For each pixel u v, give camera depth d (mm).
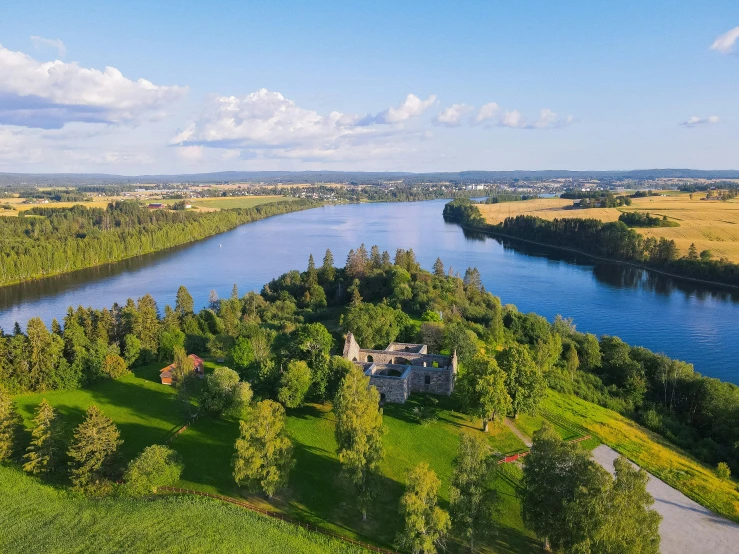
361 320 125188
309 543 60000
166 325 133000
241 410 87562
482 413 84688
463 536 59875
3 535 59156
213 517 62656
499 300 190625
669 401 121562
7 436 73188
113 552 56219
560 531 55938
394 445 82500
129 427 86875
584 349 138500
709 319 187875
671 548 64812
